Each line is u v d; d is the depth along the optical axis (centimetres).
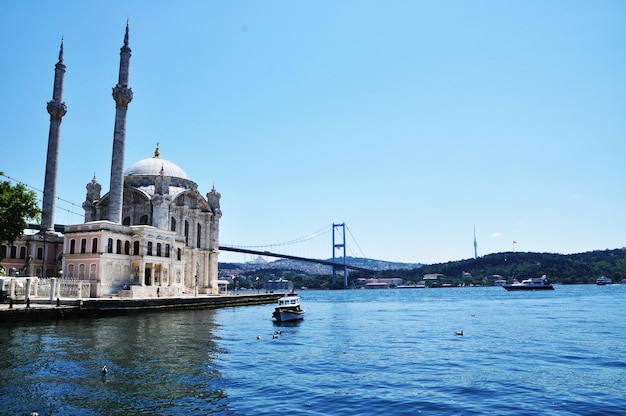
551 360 3594
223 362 3338
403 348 4191
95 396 2389
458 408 2323
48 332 4647
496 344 4459
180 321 6100
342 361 3512
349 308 10894
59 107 9450
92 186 11000
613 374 3078
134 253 8625
